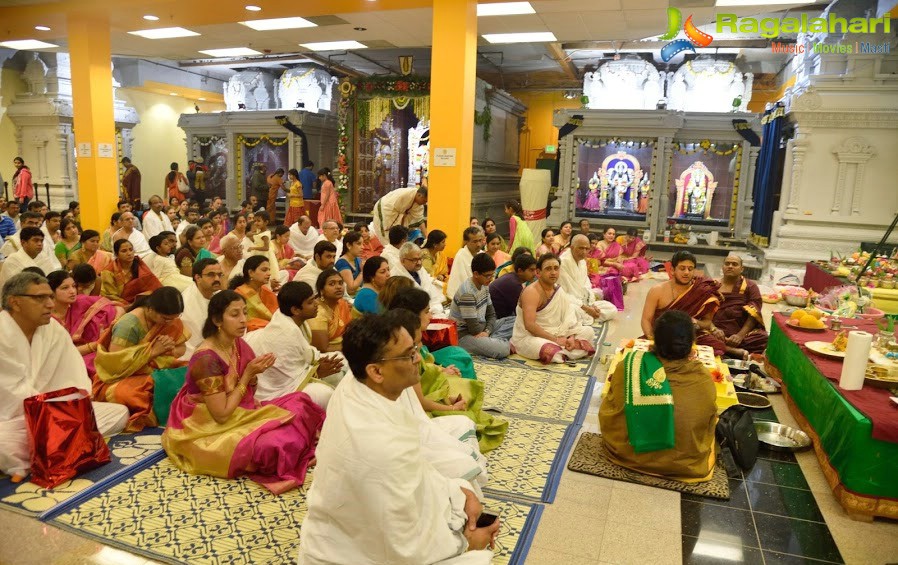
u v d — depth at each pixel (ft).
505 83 54.24
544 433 12.37
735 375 15.47
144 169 56.29
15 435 9.99
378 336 6.53
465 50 23.07
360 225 25.91
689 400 10.53
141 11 28.40
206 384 10.16
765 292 26.81
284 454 10.01
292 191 43.27
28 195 43.52
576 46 41.50
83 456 10.21
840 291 19.21
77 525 8.85
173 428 10.68
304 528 7.05
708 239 39.68
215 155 51.75
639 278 31.37
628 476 10.69
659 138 39.86
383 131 46.01
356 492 6.43
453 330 15.05
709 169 41.47
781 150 34.83
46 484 9.80
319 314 13.32
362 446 6.41
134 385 12.01
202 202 51.13
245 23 31.58
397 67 52.80
